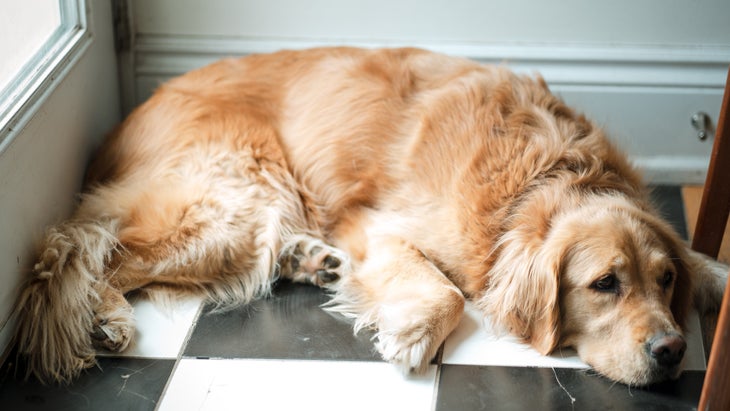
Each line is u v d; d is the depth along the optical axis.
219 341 1.47
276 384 1.39
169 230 1.54
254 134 1.62
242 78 1.68
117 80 1.87
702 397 1.28
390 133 1.59
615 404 1.36
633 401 1.36
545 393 1.37
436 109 1.57
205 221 1.55
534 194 1.49
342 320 1.52
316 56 1.68
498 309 1.47
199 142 1.61
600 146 1.55
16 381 1.40
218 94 1.66
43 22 1.59
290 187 1.62
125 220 1.56
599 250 1.40
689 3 1.82
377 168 1.59
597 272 1.39
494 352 1.45
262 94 1.66
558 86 1.87
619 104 1.88
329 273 1.59
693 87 1.85
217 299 1.56
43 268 1.46
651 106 1.87
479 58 1.87
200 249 1.54
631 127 1.89
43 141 1.50
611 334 1.40
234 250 1.57
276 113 1.66
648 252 1.41
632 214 1.44
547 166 1.50
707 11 1.82
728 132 1.51
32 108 1.44
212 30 1.87
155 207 1.55
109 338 1.44
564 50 1.85
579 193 1.48
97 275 1.49
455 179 1.53
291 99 1.66
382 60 1.65
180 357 1.44
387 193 1.58
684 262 1.46
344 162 1.61
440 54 1.67
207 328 1.50
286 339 1.48
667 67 1.85
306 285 1.61
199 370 1.41
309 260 1.60
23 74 1.50
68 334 1.43
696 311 1.55
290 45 1.88
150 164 1.61
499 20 1.85
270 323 1.51
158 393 1.37
